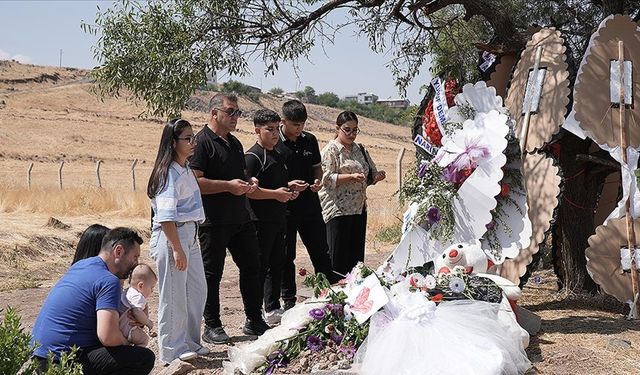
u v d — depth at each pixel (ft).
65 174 155.84
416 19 33.01
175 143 21.07
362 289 20.95
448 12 35.76
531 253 24.03
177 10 30.07
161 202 20.84
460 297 20.72
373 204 66.08
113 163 192.13
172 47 30.09
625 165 24.49
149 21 29.99
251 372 20.24
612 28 25.40
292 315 21.71
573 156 27.40
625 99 24.90
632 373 19.48
